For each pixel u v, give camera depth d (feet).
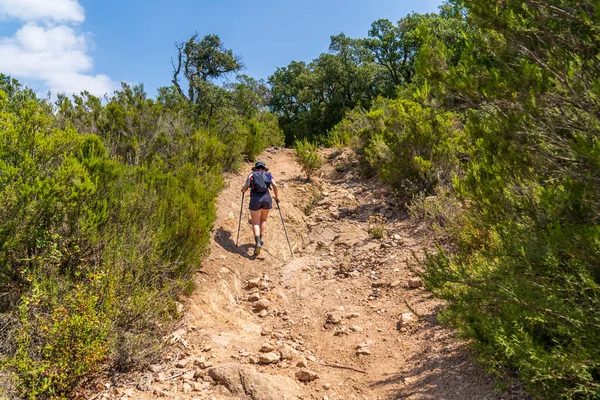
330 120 159.94
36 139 13.20
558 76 8.86
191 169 26.21
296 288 19.99
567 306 8.80
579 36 9.34
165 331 13.88
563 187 9.64
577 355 7.99
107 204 15.40
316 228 27.12
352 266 21.42
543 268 10.04
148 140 28.58
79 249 13.51
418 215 24.13
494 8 9.43
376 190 30.86
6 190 11.64
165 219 17.48
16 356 10.10
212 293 17.75
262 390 11.08
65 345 10.57
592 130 8.97
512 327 9.13
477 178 11.74
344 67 151.64
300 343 14.92
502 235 11.12
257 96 82.89
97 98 29.07
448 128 25.93
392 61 149.89
